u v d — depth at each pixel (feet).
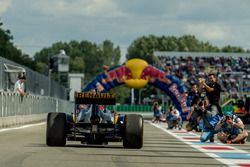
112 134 122.93
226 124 153.58
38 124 293.43
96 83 420.77
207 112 160.15
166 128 267.80
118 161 95.76
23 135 171.42
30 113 305.53
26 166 84.43
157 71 420.77
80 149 118.21
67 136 123.54
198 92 217.77
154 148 129.49
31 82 345.51
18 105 265.95
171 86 419.74
